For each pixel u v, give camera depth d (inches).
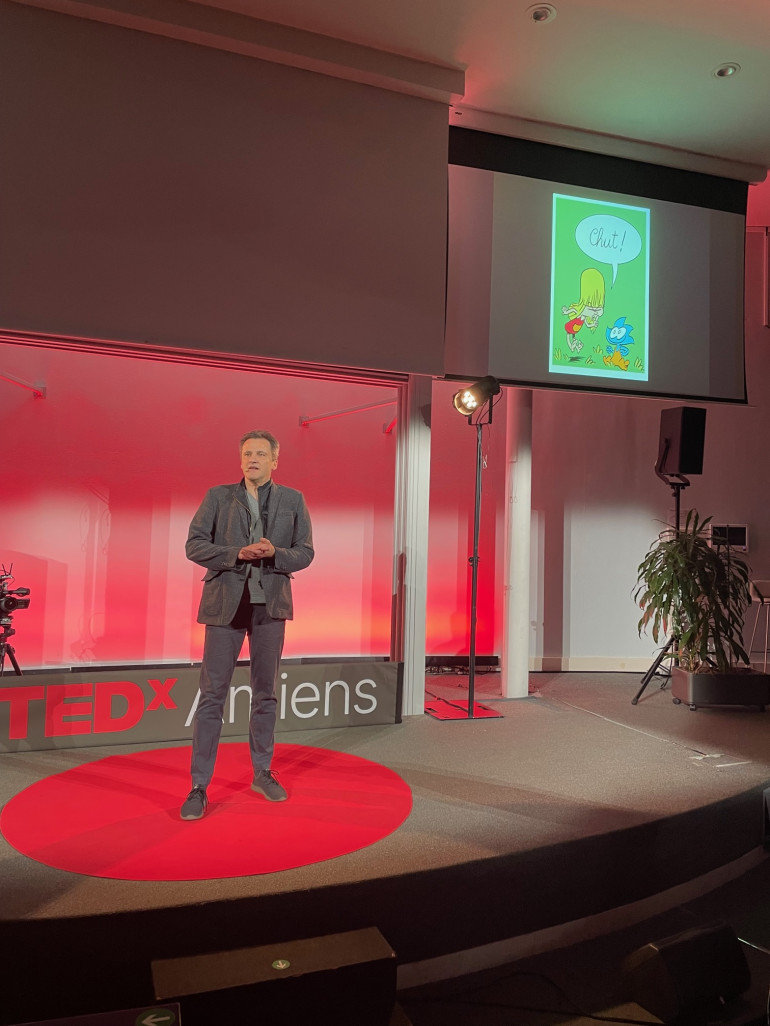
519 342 179.2
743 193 204.5
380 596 248.1
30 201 136.1
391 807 118.3
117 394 222.7
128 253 141.9
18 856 97.2
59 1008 81.3
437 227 164.9
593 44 154.5
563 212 184.7
